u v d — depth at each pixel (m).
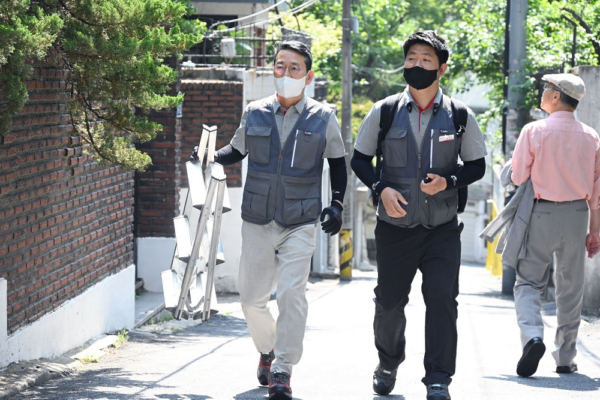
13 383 8.30
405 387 8.21
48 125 10.31
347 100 30.58
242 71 21.48
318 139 7.47
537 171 8.88
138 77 9.20
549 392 7.79
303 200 7.46
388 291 7.34
